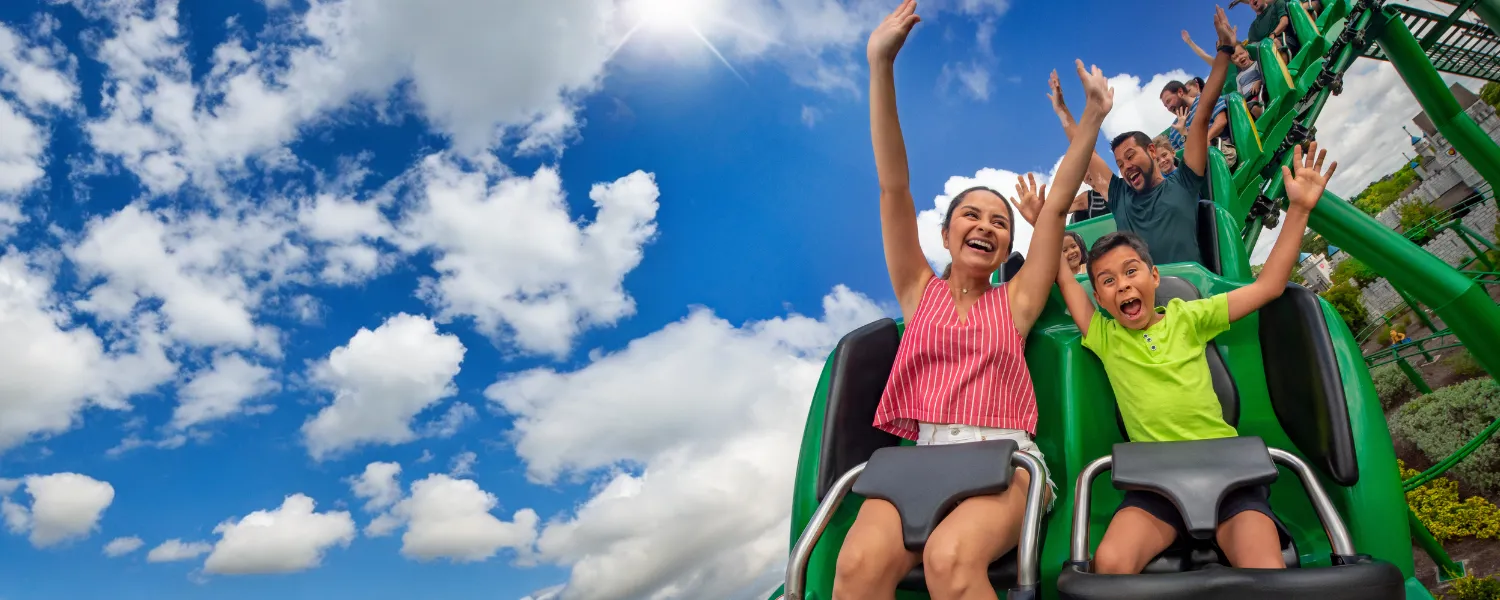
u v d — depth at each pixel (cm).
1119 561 188
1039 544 188
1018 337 250
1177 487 189
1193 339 243
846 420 249
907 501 200
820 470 238
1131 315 253
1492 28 1196
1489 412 1510
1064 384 260
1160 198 494
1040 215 260
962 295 264
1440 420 1606
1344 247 709
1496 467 1364
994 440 210
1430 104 980
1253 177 686
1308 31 858
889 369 269
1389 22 936
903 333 270
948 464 205
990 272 263
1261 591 150
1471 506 1273
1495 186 981
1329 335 218
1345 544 170
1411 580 187
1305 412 218
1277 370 235
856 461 247
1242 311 241
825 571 228
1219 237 393
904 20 250
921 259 280
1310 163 246
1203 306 245
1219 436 228
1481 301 639
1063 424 254
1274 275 238
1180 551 201
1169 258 481
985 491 196
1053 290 280
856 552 195
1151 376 241
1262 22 1040
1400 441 1738
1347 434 203
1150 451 202
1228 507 192
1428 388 1786
